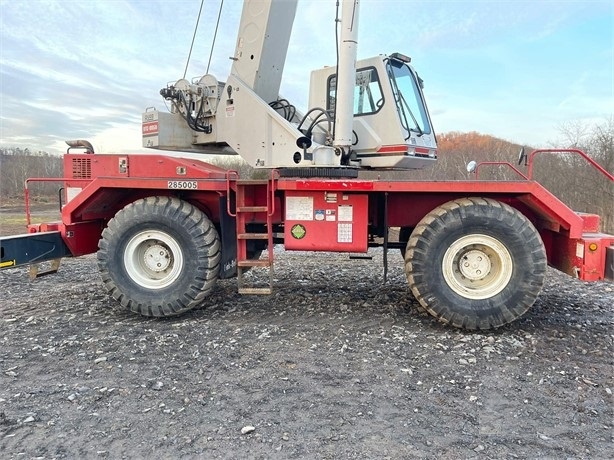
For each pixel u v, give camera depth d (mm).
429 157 5465
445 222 3795
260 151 4828
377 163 4988
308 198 4168
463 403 2652
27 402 2631
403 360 3250
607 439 2299
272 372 3039
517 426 2414
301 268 6598
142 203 4141
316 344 3541
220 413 2514
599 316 4305
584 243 3682
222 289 5297
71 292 5215
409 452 2166
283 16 5195
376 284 5586
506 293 3742
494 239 3760
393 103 4871
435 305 3828
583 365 3191
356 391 2783
